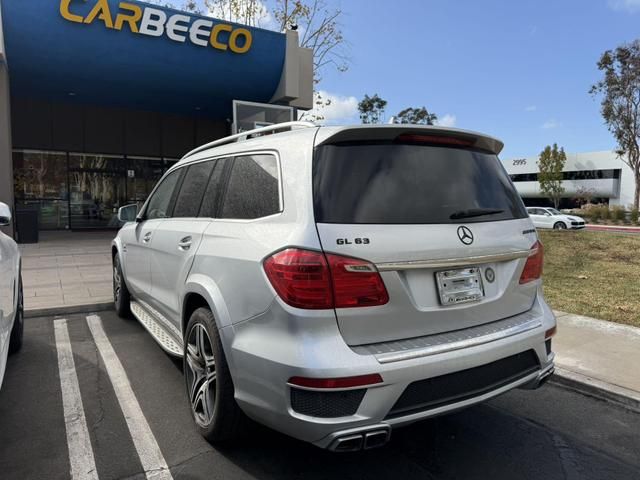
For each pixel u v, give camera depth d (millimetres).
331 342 2312
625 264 10211
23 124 17219
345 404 2270
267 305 2451
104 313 6309
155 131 19562
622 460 3074
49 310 6164
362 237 2414
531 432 3412
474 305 2736
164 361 4562
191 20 13008
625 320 5988
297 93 14922
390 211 2564
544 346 3031
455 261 2629
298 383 2279
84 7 11758
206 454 2998
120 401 3719
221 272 2854
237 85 14797
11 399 3734
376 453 3078
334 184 2520
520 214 3191
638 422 3596
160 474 2789
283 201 2629
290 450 3064
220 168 3514
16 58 12266
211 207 3416
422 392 2439
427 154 2855
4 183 12531
